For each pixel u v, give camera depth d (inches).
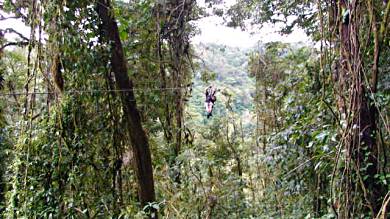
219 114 378.3
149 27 283.3
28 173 195.6
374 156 116.1
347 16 111.2
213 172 286.5
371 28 119.0
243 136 390.3
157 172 267.4
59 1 183.9
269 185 273.9
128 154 223.8
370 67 131.9
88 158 206.4
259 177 328.5
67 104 199.9
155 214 209.8
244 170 346.6
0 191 284.4
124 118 215.9
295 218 207.0
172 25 294.7
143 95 279.9
